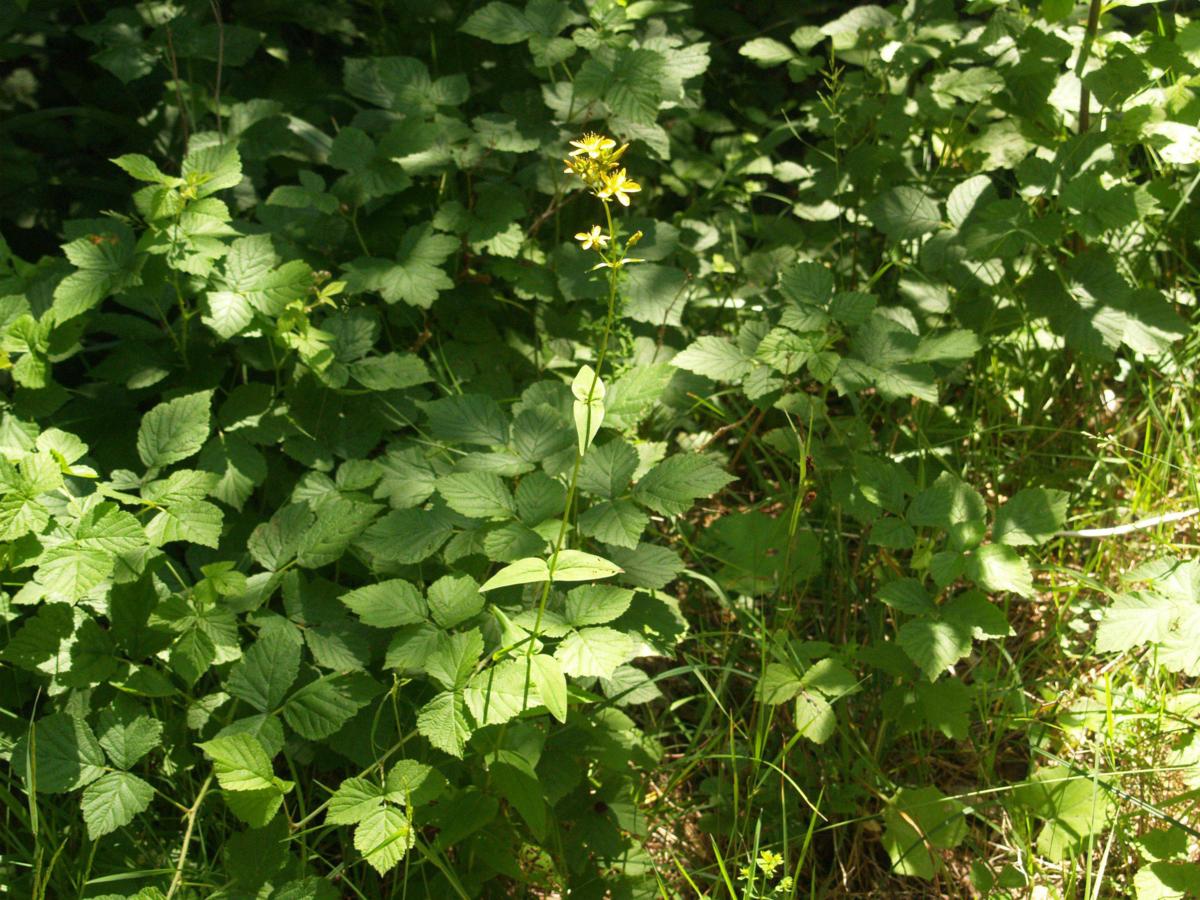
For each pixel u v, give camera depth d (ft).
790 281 8.93
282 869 6.62
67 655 7.22
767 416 11.14
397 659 6.67
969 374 10.85
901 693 8.04
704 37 14.12
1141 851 7.69
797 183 13.93
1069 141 9.88
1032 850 8.13
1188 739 7.93
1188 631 7.47
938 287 10.41
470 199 10.77
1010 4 10.91
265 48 11.97
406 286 9.53
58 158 11.52
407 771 6.40
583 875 7.68
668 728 9.16
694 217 12.36
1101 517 10.04
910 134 11.67
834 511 9.66
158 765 7.68
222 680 7.70
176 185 8.14
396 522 7.45
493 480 7.45
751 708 9.11
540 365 10.82
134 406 9.09
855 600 9.26
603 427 8.59
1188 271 11.64
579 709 7.73
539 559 6.28
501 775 6.61
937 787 8.68
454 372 10.43
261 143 10.84
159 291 8.27
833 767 8.37
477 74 12.39
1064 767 7.91
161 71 11.62
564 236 11.79
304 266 8.28
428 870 7.45
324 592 7.59
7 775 7.59
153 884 7.00
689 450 10.41
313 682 7.10
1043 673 9.25
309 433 8.82
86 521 6.77
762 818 8.28
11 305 8.05
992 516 10.12
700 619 9.69
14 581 7.45
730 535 9.16
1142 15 12.46
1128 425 10.71
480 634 6.51
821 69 11.64
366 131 10.87
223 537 8.44
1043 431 10.68
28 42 11.59
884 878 8.25
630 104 9.80
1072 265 9.94
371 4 12.49
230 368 9.61
